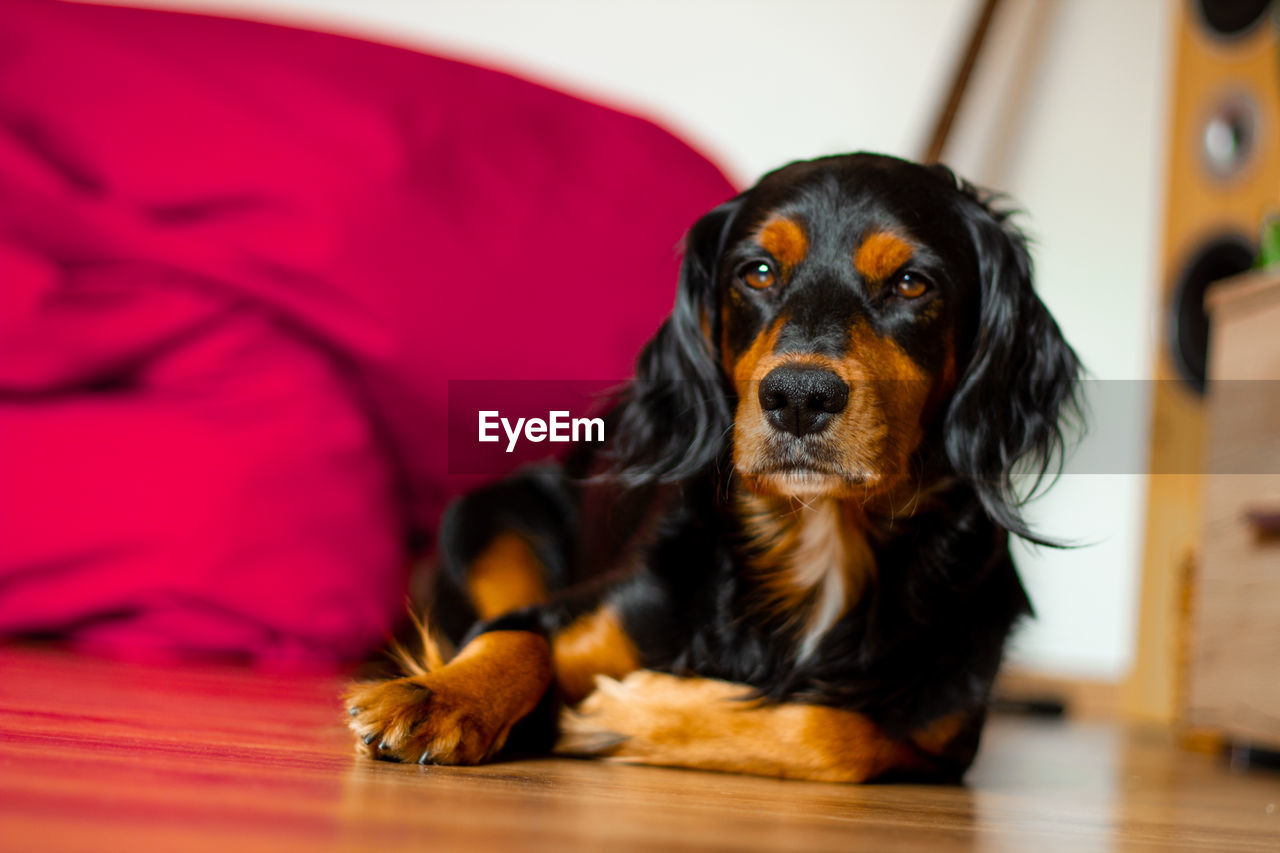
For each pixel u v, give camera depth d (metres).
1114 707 2.86
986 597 1.37
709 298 1.50
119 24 2.21
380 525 2.11
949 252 1.36
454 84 2.36
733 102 3.15
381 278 2.14
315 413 2.04
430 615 1.94
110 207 2.04
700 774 1.17
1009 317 1.42
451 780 0.91
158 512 1.92
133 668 1.75
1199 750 2.06
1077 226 3.12
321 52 2.29
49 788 0.68
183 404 2.00
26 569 1.91
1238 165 2.71
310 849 0.57
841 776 1.20
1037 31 3.12
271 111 2.15
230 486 1.94
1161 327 2.85
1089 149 3.14
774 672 1.30
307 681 1.75
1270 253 2.19
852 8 3.14
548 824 0.73
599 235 2.34
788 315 1.27
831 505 1.30
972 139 3.10
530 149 2.36
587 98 2.58
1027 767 1.59
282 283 2.11
